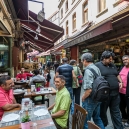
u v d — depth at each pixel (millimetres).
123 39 6000
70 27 14133
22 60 12406
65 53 12672
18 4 4656
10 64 6434
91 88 2494
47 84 7559
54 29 6352
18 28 6492
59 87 2578
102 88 2373
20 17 6145
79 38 6707
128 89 3301
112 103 2957
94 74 2531
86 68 2666
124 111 3658
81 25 11039
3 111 2561
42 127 1851
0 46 6137
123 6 5625
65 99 2471
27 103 2434
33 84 4539
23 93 3719
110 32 5746
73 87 4520
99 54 8391
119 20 4109
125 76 3459
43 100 4207
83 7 10836
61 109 2447
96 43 8203
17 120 2109
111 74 2887
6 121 2070
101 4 8102
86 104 2617
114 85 2859
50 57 24469
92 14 9023
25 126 1729
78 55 10047
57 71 4512
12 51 6445
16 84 5555
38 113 2293
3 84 2721
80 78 4637
